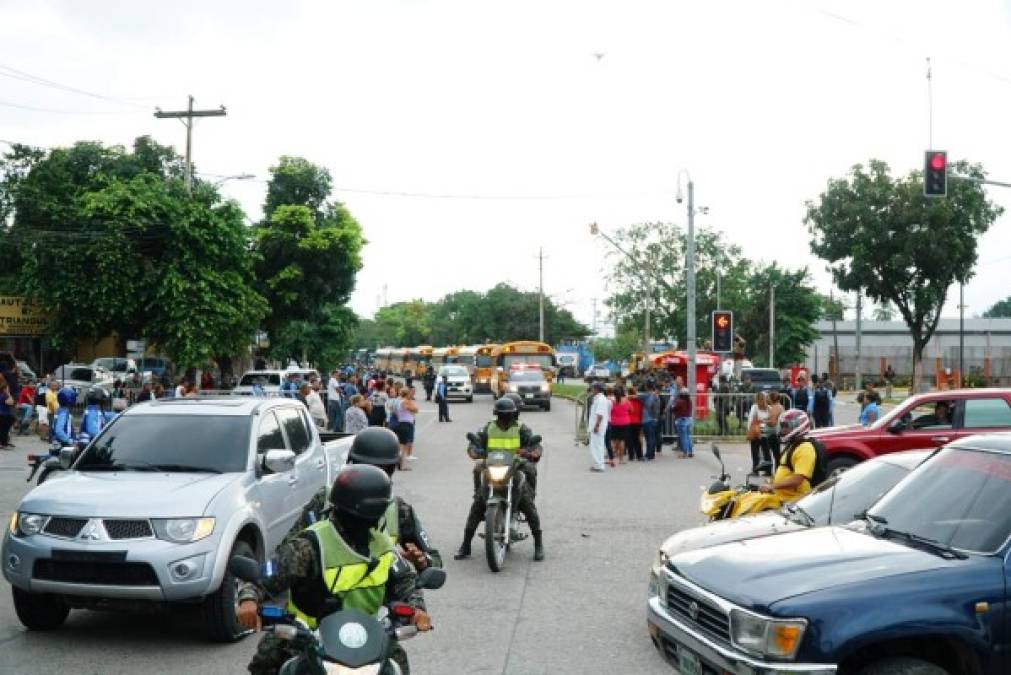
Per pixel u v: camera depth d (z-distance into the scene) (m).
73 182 41.72
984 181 21.95
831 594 4.73
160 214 30.59
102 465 8.09
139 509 7.11
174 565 6.95
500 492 10.23
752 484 9.09
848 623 4.62
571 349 97.88
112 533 7.04
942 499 5.60
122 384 28.17
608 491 16.42
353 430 19.42
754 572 5.16
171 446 8.21
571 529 12.62
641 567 10.23
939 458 6.01
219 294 30.88
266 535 8.06
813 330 71.50
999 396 13.96
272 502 8.24
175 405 8.80
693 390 27.59
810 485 8.88
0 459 20.75
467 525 10.66
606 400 19.59
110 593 6.96
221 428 8.38
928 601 4.68
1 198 39.97
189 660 6.95
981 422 13.84
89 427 13.79
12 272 38.69
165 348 30.66
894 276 51.31
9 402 22.62
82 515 7.09
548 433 29.53
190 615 8.28
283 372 31.11
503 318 99.31
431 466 20.22
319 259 40.31
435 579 4.31
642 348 68.75
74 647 7.27
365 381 41.78
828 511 7.21
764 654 4.71
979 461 5.70
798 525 6.81
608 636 7.59
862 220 50.06
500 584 9.43
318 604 4.04
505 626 7.88
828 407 24.39
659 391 25.19
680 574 5.61
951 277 50.72
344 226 41.59
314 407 22.31
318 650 3.66
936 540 5.30
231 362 36.62
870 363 78.81
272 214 40.69
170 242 30.56
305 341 45.97
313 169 41.94
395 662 4.15
